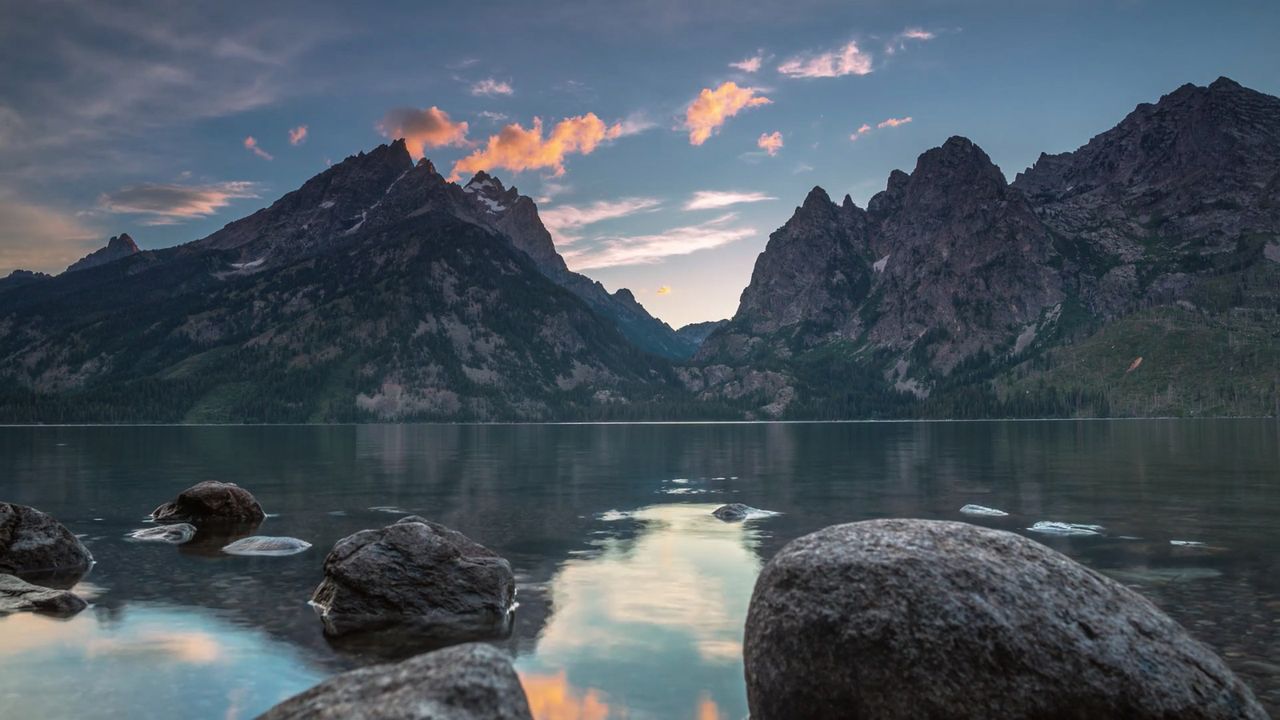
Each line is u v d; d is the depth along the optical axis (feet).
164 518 96.84
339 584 52.90
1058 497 120.98
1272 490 130.62
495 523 95.55
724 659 43.39
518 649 45.14
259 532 88.79
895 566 30.68
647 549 76.95
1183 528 87.35
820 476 167.43
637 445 357.82
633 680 39.99
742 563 69.87
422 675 21.85
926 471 179.63
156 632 47.80
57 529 69.26
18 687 37.96
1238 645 43.47
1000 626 28.55
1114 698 27.12
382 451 295.69
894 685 29.14
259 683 38.78
